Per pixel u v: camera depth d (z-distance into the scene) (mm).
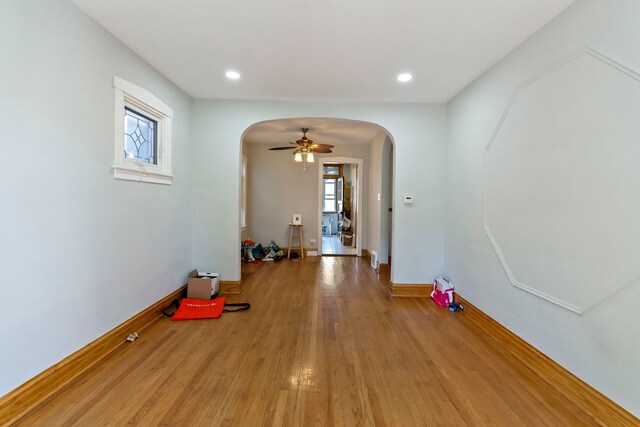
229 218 3785
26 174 1627
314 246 6742
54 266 1812
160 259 3029
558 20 1956
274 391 1863
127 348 2367
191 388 1876
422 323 2967
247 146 6562
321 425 1583
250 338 2590
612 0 1578
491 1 1835
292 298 3701
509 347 2447
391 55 2537
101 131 2186
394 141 3783
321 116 3750
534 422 1629
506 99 2518
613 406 1588
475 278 3035
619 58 1541
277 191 6715
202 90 3418
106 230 2256
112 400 1747
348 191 9383
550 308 2031
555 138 1987
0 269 1504
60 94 1832
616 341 1579
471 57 2562
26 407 1638
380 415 1668
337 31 2188
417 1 1842
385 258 5148
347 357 2293
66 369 1896
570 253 1863
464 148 3268
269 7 1921
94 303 2146
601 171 1656
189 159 3666
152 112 2869
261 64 2734
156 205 2945
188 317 2979
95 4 1917
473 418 1653
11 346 1565
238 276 3832
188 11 1979
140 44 2416
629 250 1507
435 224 3820
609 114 1606
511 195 2457
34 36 1655
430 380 2006
